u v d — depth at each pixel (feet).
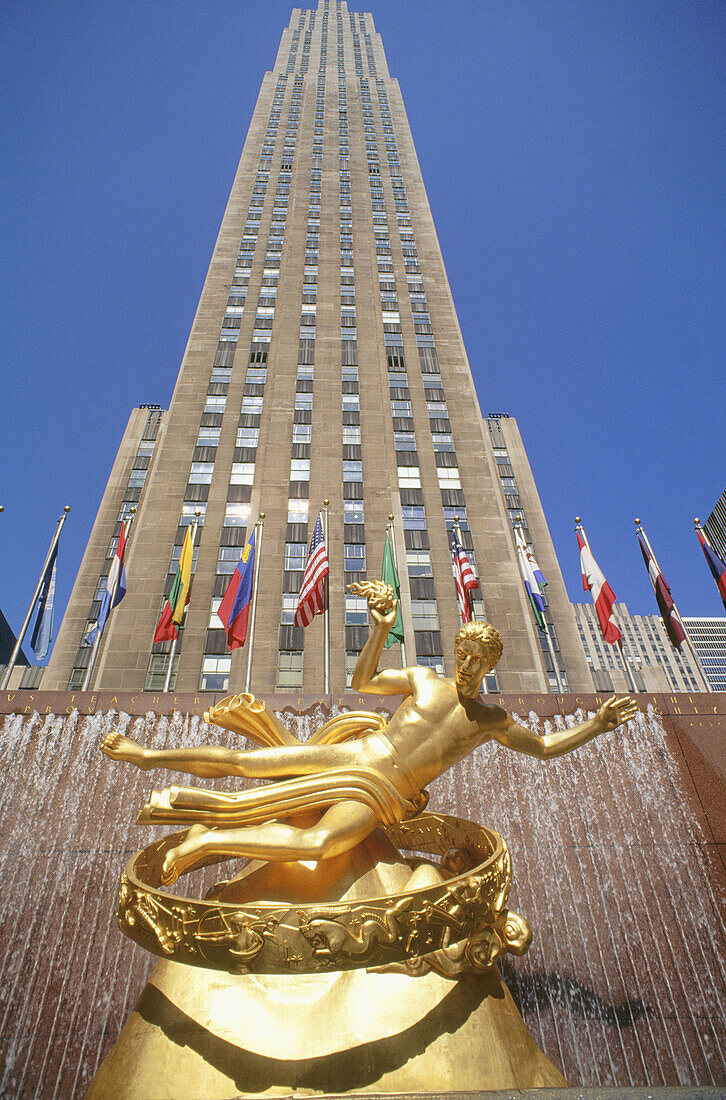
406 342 164.14
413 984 14.55
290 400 146.20
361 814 16.24
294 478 132.77
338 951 13.61
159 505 128.77
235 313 166.09
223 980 14.47
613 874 32.19
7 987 27.71
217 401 147.84
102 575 125.49
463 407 151.84
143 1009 14.60
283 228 191.01
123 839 32.19
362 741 17.79
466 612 59.88
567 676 123.44
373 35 285.02
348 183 204.64
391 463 139.85
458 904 14.85
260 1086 12.84
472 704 18.01
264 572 117.91
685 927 30.71
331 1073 13.03
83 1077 25.73
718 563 57.41
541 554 143.23
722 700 38.63
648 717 37.76
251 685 104.32
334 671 106.93
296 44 271.08
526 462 163.84
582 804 34.45
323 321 163.53
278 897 15.72
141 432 155.33
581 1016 27.91
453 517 132.67
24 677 118.42
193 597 114.93
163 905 14.26
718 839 33.50
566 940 29.99
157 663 107.76
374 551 123.13
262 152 215.92
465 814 33.83
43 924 29.53
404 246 188.75
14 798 33.35
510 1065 14.01
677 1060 27.14
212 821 16.67
